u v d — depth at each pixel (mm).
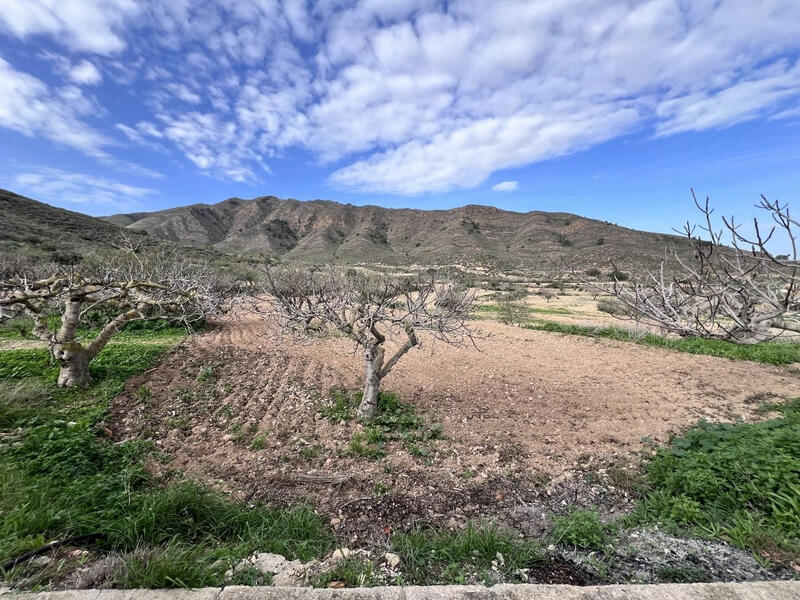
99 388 6395
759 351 10609
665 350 11578
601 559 2975
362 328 5992
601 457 4902
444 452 4961
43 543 2531
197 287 9383
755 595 2195
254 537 3070
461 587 2283
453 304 6086
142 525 2887
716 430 5047
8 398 5191
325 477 4289
